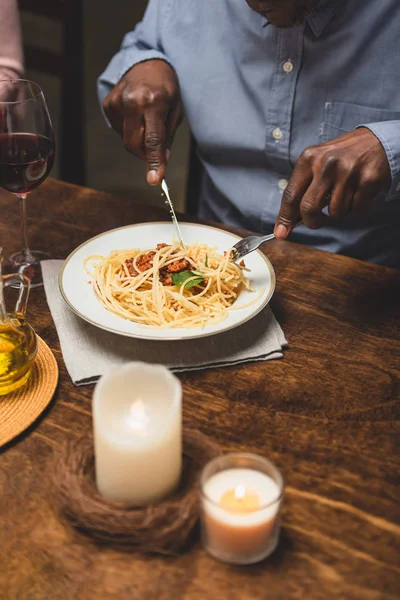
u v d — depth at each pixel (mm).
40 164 1221
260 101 1638
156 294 1138
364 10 1480
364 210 1243
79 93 2221
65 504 791
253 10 1416
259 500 772
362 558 780
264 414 978
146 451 758
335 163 1166
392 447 930
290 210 1206
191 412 977
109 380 803
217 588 749
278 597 739
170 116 1590
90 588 748
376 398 1015
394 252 1673
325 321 1182
